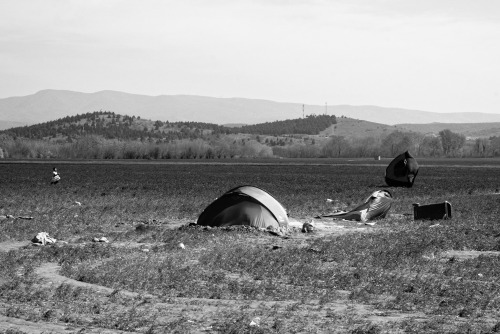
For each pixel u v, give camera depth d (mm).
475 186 65250
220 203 32969
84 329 14117
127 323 14695
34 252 24438
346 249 25719
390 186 64125
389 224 35000
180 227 32125
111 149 181750
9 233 28984
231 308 16406
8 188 59125
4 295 17422
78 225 32719
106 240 27703
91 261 22734
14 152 190750
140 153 181500
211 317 15477
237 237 29109
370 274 20859
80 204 44125
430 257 24594
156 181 71688
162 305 16656
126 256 23750
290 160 161000
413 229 32625
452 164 131125
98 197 49938
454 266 22500
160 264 22125
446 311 16453
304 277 20375
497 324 14852
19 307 16078
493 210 40750
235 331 14148
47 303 16688
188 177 80562
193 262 22906
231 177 80688
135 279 19625
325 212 40094
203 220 33000
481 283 19953
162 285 19062
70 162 137875
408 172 63469
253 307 16625
